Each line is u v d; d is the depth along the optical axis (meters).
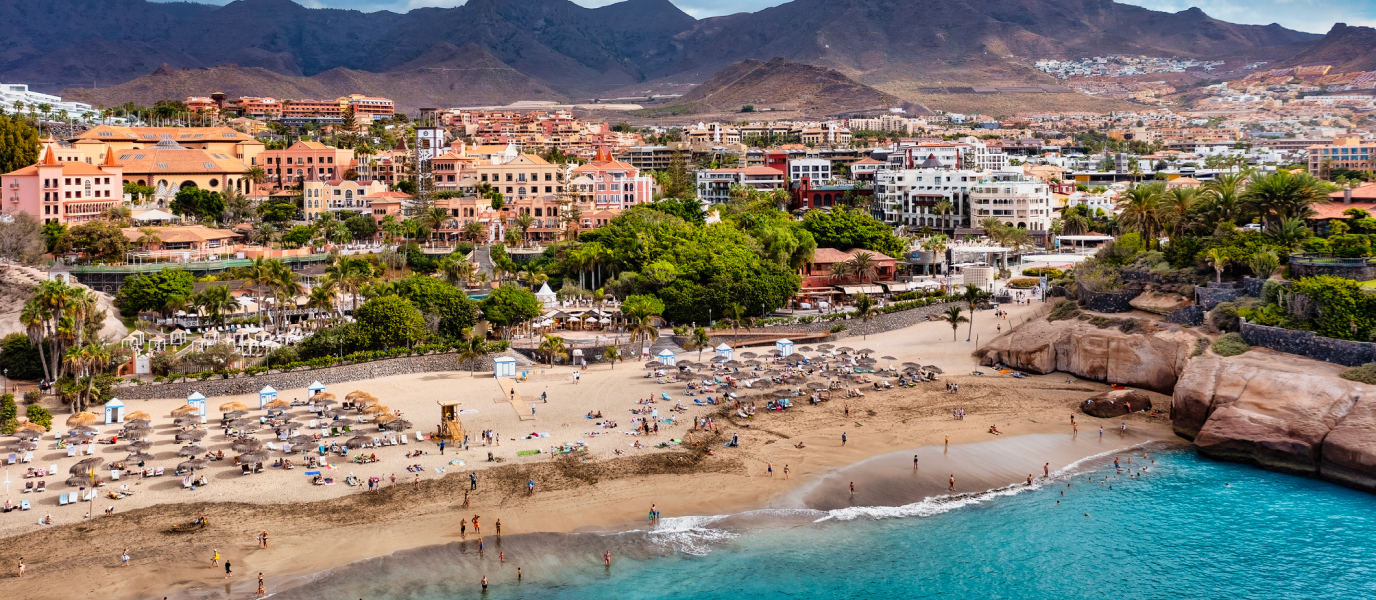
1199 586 84.44
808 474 107.81
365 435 115.31
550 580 84.12
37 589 80.06
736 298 182.00
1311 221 191.62
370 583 82.69
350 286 172.62
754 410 130.00
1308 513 98.56
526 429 120.56
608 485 103.25
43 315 133.62
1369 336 118.69
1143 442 120.31
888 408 132.12
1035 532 94.81
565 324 180.38
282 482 102.19
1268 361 121.38
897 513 98.88
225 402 130.12
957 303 193.00
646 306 168.12
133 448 109.56
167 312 176.75
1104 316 152.00
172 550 86.69
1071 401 136.12
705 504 99.69
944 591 83.44
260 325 169.38
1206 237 166.00
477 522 92.06
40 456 108.94
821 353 161.50
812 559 88.81
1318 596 83.00
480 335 164.75
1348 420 106.56
